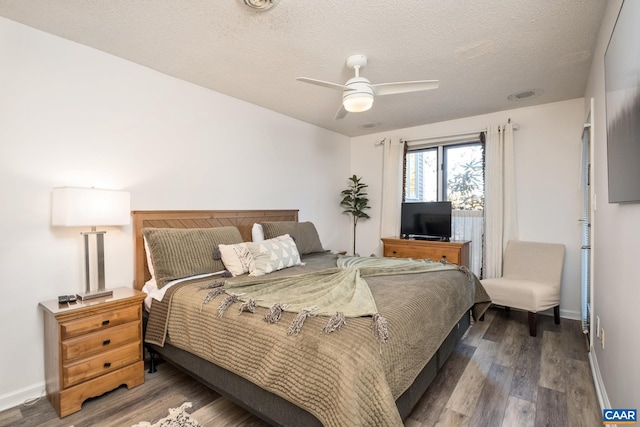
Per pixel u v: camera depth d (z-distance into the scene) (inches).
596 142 91.4
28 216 81.2
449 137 165.5
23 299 80.1
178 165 113.4
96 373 77.2
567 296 138.7
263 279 88.9
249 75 110.3
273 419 60.3
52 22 79.2
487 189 152.5
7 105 78.0
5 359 77.2
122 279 99.1
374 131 189.6
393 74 108.7
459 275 101.8
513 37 86.0
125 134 99.6
